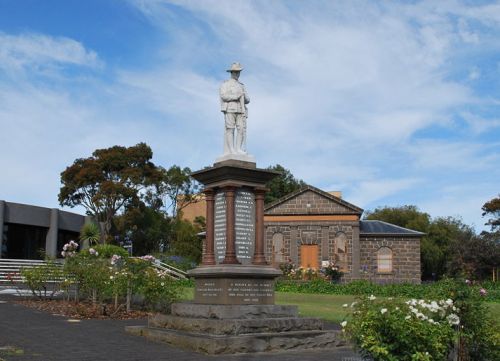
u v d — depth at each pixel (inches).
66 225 2279.8
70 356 498.9
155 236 2603.3
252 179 663.8
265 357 526.6
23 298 992.9
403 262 2047.2
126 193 2343.8
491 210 3102.9
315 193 2094.0
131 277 839.1
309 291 1476.4
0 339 572.1
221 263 637.9
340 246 2050.9
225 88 684.7
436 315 435.2
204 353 533.3
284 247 2081.7
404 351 403.5
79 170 2443.4
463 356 440.8
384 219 3134.8
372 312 411.5
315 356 537.6
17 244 2121.1
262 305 616.1
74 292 1073.5
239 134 681.6
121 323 729.0
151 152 2503.7
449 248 2313.0
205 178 679.1
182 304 638.5
